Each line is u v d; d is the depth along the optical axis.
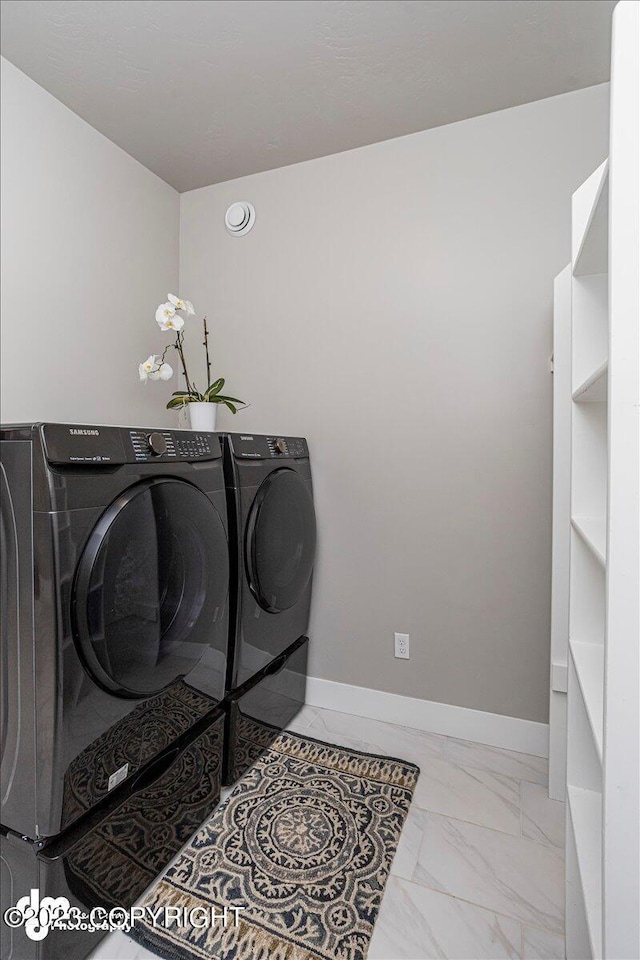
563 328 1.75
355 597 2.37
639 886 0.72
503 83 1.91
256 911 1.35
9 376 1.81
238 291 2.58
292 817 1.69
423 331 2.21
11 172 1.80
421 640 2.26
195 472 1.56
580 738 1.27
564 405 1.75
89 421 2.16
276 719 2.15
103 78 1.87
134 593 1.28
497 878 1.46
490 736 2.14
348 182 2.33
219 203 2.61
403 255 2.24
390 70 1.84
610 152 0.74
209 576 1.60
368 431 2.32
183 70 1.83
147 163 2.42
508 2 1.56
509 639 2.11
